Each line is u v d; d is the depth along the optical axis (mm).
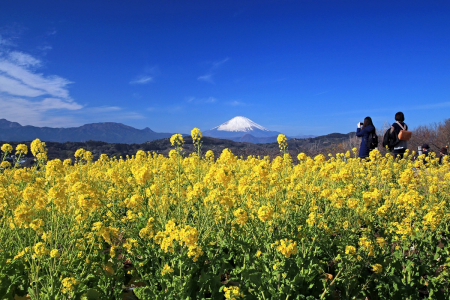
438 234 4219
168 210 4512
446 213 4457
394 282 3285
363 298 3367
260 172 4316
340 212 4707
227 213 3512
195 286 3223
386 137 10398
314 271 3340
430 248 3904
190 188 4547
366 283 3270
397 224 4012
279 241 3428
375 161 7879
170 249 3133
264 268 3191
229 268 3547
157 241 3320
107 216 4441
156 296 2887
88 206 3410
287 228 4195
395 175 7887
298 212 4500
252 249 3652
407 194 4250
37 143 5664
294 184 5543
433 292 3422
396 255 3699
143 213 4711
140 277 3615
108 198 5414
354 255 3232
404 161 9594
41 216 3799
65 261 3152
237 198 4496
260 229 3807
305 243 3787
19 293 3178
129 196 5715
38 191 3873
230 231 3672
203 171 6980
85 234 3443
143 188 5199
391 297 3322
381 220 4586
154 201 4312
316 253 3846
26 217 3020
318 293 3348
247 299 3076
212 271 3430
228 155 5422
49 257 3059
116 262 3281
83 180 5801
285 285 3016
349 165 8984
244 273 3133
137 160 9266
